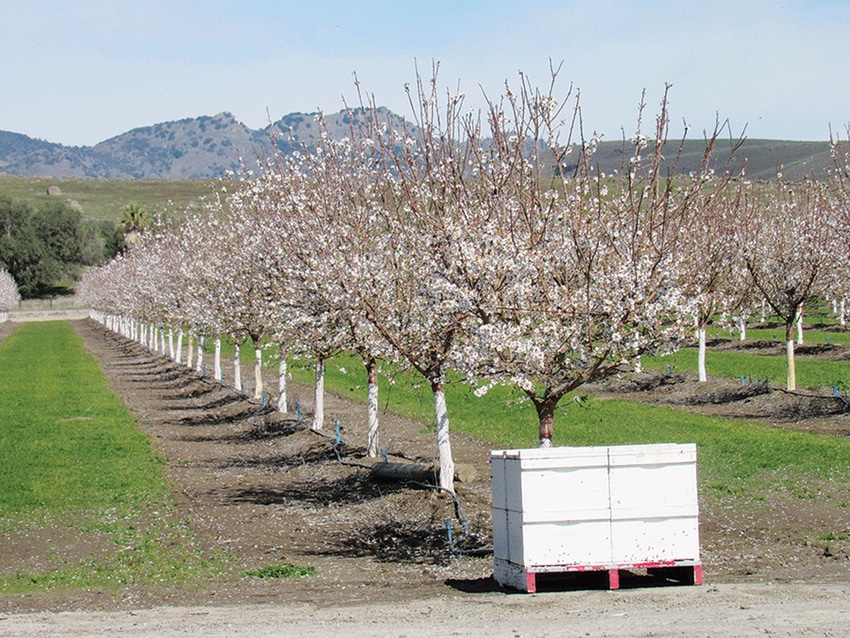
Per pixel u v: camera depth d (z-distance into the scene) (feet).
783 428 108.58
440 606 44.37
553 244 59.98
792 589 44.39
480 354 57.88
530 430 115.24
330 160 82.07
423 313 68.18
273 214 97.96
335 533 70.03
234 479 96.53
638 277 55.26
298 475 96.89
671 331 56.29
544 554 46.14
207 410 163.22
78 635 40.27
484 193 61.77
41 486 91.30
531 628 37.52
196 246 168.25
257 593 51.65
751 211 135.44
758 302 174.70
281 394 136.26
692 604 41.29
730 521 66.33
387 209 77.00
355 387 175.83
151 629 41.24
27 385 209.46
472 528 66.69
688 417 120.57
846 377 145.38
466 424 123.24
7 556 64.34
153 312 257.75
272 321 104.06
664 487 46.62
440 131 62.18
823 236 131.95
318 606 46.50
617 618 38.81
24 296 587.68
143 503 83.51
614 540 46.29
